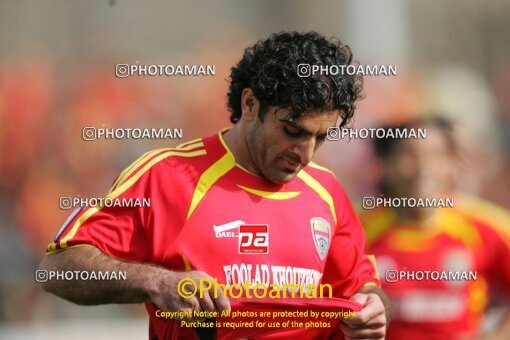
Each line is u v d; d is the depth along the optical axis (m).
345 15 40.91
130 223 9.27
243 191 9.62
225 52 38.38
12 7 35.78
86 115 31.30
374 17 40.56
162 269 8.91
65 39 36.09
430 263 16.45
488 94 37.75
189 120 32.44
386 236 16.73
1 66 33.16
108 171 30.16
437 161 16.47
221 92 32.97
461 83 37.06
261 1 40.41
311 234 9.75
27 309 26.94
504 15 42.12
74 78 33.12
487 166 31.44
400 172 16.50
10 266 28.12
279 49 9.28
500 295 17.48
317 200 9.99
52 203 29.59
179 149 9.84
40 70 33.06
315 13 41.09
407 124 16.55
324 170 10.36
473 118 32.25
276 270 9.50
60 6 36.75
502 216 16.95
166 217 9.34
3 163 29.98
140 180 9.45
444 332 16.12
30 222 29.33
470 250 16.61
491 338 16.86
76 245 9.13
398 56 40.31
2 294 27.09
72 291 9.05
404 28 40.78
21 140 30.39
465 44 41.16
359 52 40.31
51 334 25.56
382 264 16.61
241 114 10.07
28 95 31.58
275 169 9.44
